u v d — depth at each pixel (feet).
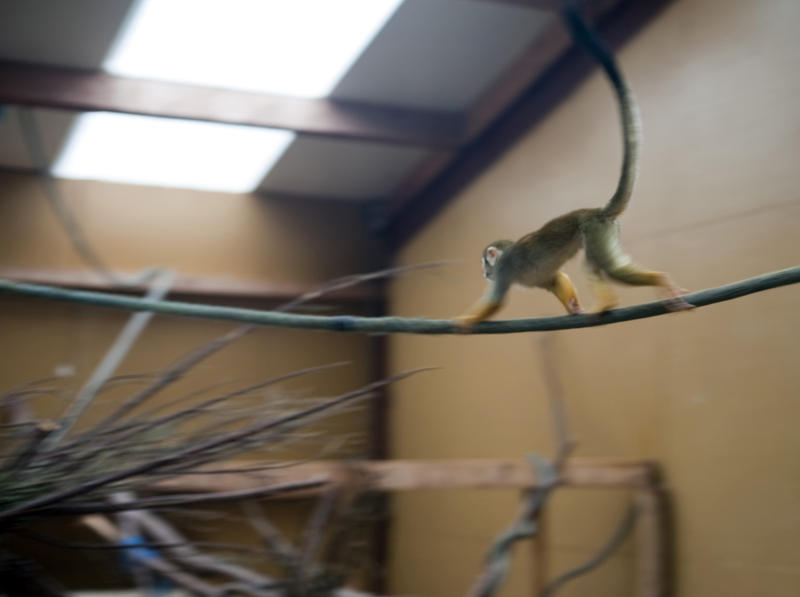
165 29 13.39
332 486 10.49
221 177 18.58
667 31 12.60
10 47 13.78
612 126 13.30
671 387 11.92
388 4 13.09
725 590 10.91
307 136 16.11
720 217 11.41
